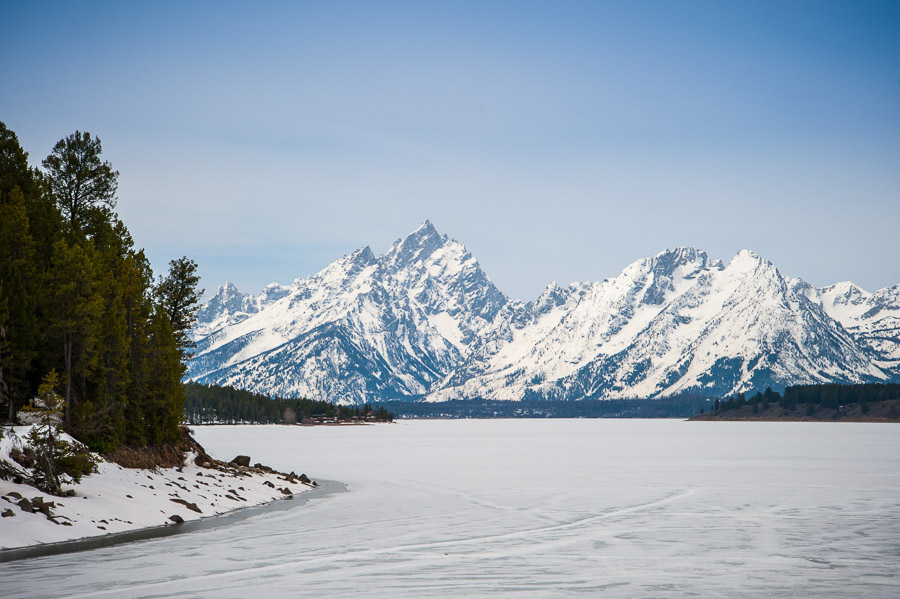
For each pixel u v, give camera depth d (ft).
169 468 285.02
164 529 212.23
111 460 255.50
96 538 194.90
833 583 160.66
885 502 277.85
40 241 286.25
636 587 157.28
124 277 292.61
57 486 210.18
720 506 267.80
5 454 210.79
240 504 264.72
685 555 185.88
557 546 196.03
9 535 181.16
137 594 150.30
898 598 150.20
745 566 174.81
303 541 199.82
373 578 163.22
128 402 281.33
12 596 147.74
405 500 284.00
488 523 230.07
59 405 218.38
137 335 292.40
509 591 153.89
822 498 289.74
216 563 174.70
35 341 254.68
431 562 177.99
